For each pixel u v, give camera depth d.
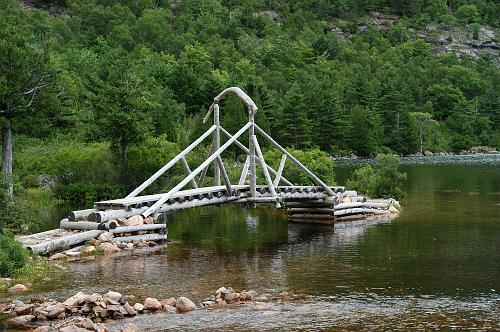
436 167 80.38
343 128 107.19
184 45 157.12
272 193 30.69
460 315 15.93
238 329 14.84
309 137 99.00
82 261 22.67
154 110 54.69
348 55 182.88
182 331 14.71
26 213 27.95
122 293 18.16
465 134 135.00
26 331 14.62
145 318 15.73
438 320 15.50
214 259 23.31
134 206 26.23
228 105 65.62
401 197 43.12
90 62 104.38
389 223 32.53
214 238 28.45
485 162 91.56
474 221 32.50
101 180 47.75
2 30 41.59
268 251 25.02
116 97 46.91
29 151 54.06
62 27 149.12
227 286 19.05
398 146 119.31
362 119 110.25
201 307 16.70
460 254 23.81
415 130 122.12
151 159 47.34
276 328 14.90
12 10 147.25
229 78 123.75
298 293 18.17
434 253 24.05
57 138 59.00
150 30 162.12
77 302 16.31
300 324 15.20
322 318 15.67
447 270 21.09
